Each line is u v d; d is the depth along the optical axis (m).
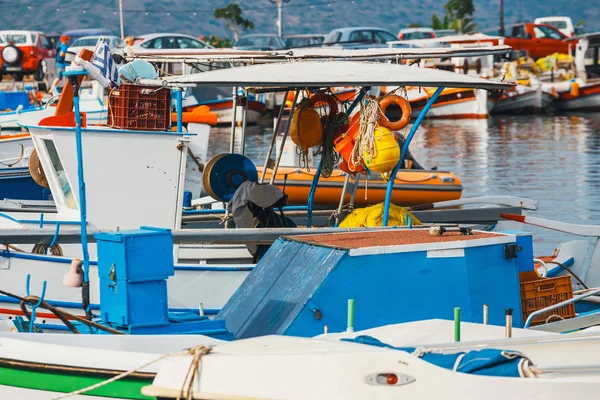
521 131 92.56
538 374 15.80
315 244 21.66
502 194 53.66
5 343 17.58
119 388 16.94
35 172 33.19
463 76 26.98
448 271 21.55
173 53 32.22
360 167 28.34
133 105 28.34
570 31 151.50
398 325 19.64
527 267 24.16
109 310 20.09
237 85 25.05
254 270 22.53
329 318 20.39
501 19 192.25
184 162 28.58
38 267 26.42
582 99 116.69
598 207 49.09
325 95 29.91
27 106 69.19
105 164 28.14
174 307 26.61
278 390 15.38
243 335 21.00
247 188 28.75
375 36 114.19
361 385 15.28
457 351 17.14
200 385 15.59
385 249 21.02
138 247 19.69
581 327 23.84
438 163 68.00
